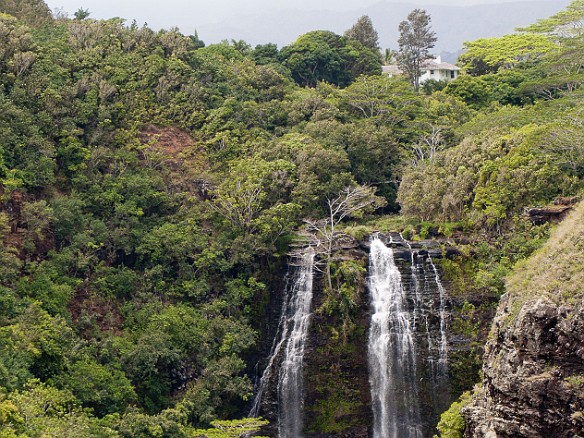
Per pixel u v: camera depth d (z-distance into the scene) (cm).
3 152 7688
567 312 3978
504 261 7412
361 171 9394
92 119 8938
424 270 7819
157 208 8544
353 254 8094
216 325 7525
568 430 3925
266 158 8981
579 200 7312
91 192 8238
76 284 7425
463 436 4950
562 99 9775
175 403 7081
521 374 4072
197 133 9488
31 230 7412
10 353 6009
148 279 7844
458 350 7519
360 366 7756
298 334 7894
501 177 7712
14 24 9500
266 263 8169
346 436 7638
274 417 7750
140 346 7056
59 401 5906
